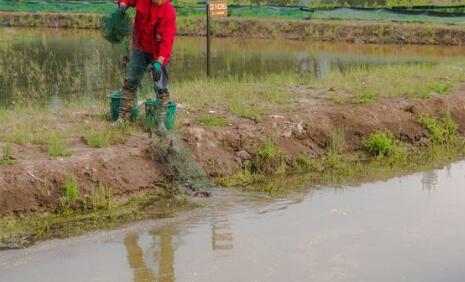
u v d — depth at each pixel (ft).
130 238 27.63
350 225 29.45
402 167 38.58
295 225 29.35
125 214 29.73
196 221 29.58
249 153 35.91
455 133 44.29
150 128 34.55
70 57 72.90
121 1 34.63
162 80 33.91
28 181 29.12
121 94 35.45
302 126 38.81
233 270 25.04
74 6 120.57
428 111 44.52
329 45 94.73
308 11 112.16
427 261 25.95
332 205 31.99
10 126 34.83
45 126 35.19
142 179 31.94
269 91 45.42
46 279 24.04
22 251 26.03
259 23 104.37
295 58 78.28
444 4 116.67
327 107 42.06
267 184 34.55
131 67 34.65
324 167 37.50
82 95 51.08
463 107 46.73
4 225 27.66
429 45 95.91
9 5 120.26
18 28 107.55
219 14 54.34
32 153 31.24
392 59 77.92
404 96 46.24
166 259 25.88
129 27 35.35
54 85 56.03
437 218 30.48
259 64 72.13
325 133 39.27
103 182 30.73
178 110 39.37
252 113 39.19
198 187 32.89
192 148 34.71
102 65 67.15
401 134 42.04
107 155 31.73
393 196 33.53
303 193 33.60
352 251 26.76
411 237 28.22
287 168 36.58
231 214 30.50
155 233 28.19
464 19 105.81
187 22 105.60
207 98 42.86
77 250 26.40
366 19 108.88
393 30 98.68
